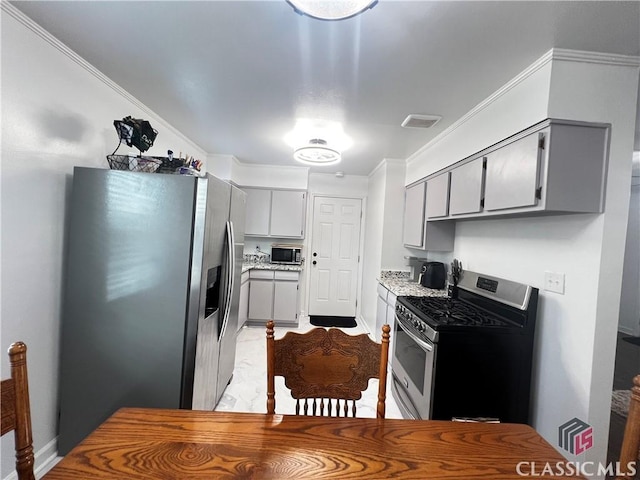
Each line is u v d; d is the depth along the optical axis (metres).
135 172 1.69
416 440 0.92
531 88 1.61
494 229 2.31
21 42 1.45
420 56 1.58
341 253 4.80
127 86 2.09
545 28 1.33
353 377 1.20
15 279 1.49
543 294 1.79
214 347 2.05
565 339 1.63
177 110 2.46
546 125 1.49
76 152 1.80
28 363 1.57
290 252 4.38
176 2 1.30
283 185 4.36
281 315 4.16
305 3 0.94
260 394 2.48
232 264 2.17
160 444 0.85
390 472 0.79
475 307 2.21
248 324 4.24
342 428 0.96
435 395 1.77
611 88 1.51
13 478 1.49
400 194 3.68
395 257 3.72
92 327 1.70
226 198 2.10
